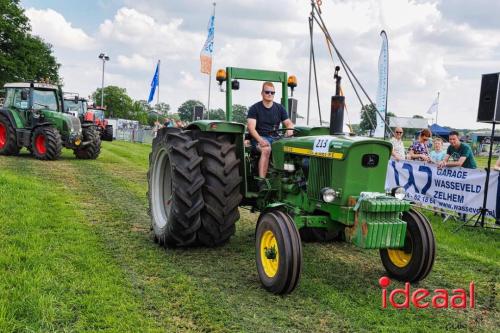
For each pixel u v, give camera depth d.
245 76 5.64
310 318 3.48
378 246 3.81
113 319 3.18
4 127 13.38
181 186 4.74
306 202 4.47
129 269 4.29
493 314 3.77
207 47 14.26
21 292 3.40
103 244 5.00
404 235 3.88
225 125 4.92
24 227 5.19
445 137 33.94
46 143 12.47
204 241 4.96
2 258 4.04
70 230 5.30
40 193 7.22
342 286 4.21
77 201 7.18
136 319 3.22
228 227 4.90
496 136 38.25
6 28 38.94
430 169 7.86
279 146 4.79
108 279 3.89
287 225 3.87
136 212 6.67
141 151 18.89
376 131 11.80
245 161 5.17
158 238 5.05
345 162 3.96
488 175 6.73
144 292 3.75
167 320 3.28
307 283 4.21
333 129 4.38
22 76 40.31
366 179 4.04
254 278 4.27
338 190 4.02
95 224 5.85
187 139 4.95
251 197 5.13
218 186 4.80
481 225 6.89
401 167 8.56
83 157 13.80
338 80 4.34
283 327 3.30
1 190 7.02
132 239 5.29
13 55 40.53
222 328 3.22
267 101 5.29
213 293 3.85
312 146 4.32
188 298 3.68
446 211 7.72
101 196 7.76
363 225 3.81
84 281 3.78
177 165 4.78
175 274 4.22
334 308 3.68
